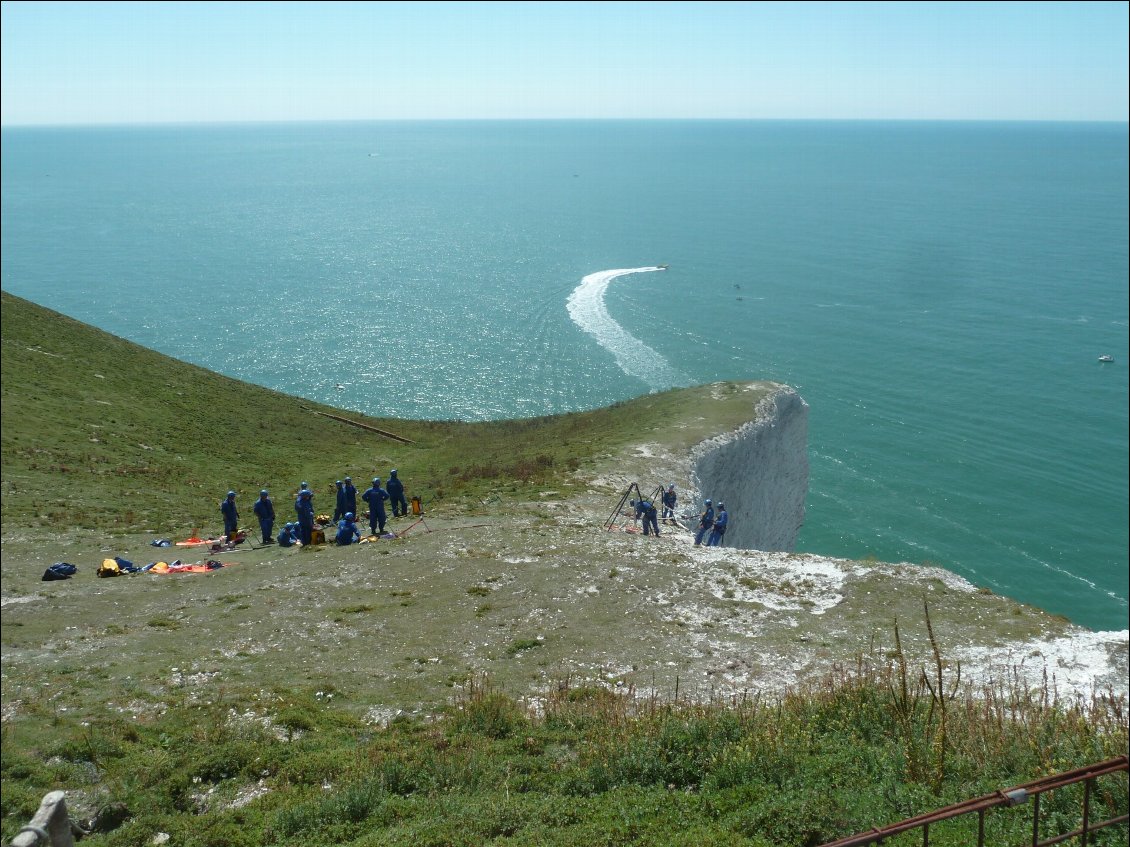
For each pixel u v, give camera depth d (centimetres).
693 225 19662
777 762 1148
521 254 15950
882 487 6931
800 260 15525
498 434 5828
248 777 1267
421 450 5356
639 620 1966
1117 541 6169
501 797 1161
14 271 14312
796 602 2081
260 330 10769
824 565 2298
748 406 5044
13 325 5056
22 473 3259
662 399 5569
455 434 5934
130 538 2758
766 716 1335
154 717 1430
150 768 1241
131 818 1144
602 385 8900
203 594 2161
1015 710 1319
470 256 15800
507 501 3438
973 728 1180
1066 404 8738
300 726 1430
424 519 3095
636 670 1711
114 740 1310
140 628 1898
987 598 2069
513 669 1717
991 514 6525
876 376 9450
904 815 952
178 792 1217
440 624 1944
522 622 1955
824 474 7131
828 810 971
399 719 1471
